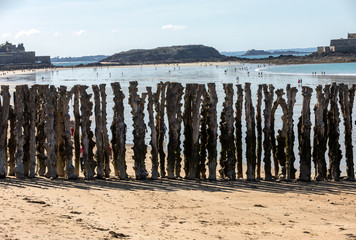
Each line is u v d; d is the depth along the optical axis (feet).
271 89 59.67
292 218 40.75
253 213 42.14
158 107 59.98
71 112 142.61
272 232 35.24
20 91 56.03
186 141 59.77
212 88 58.49
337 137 61.52
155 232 33.09
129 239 30.19
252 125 59.82
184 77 395.34
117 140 57.72
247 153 59.72
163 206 43.32
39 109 59.72
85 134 56.59
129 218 37.45
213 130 58.70
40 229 30.35
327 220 40.47
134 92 57.98
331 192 53.67
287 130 59.98
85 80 410.11
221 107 152.05
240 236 33.58
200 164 60.70
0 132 56.18
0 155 56.13
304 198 49.85
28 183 52.42
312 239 33.42
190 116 59.77
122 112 57.98
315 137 61.21
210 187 54.44
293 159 61.36
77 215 36.65
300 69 509.76
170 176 59.57
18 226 30.55
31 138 56.49
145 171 58.70
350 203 47.80
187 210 42.16
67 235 29.40
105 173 58.80
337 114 61.26
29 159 57.41
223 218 39.65
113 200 44.68
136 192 49.57
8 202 39.11
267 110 59.72
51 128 56.24
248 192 52.24
